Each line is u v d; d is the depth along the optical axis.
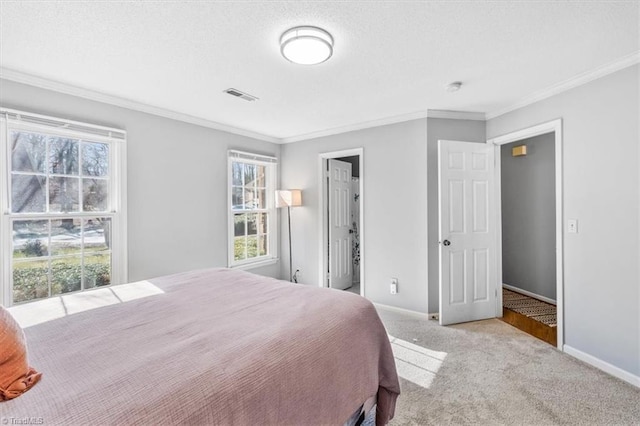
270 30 1.79
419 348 2.67
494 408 1.87
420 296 3.45
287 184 4.62
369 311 1.69
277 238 4.63
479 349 2.65
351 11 1.61
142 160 3.06
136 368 0.99
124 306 1.62
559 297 2.63
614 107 2.21
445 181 3.24
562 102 2.59
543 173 4.04
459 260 3.29
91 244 2.76
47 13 1.61
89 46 1.96
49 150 2.54
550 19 1.69
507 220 4.55
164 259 3.24
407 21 1.70
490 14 1.64
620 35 1.86
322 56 1.99
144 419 0.80
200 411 0.88
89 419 0.77
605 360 2.28
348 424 1.50
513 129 3.11
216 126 3.73
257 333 1.27
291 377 1.14
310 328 1.37
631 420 1.75
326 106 3.16
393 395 1.72
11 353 0.88
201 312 1.53
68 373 0.97
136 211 3.02
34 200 2.46
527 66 2.27
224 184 3.86
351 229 4.95
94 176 2.79
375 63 2.21
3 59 2.12
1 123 2.27
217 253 3.78
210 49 2.00
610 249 2.24
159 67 2.26
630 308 2.12
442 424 1.73
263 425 1.02
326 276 4.37
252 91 2.75
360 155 3.86
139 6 1.56
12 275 2.35
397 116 3.51
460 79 2.50
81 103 2.66
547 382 2.13
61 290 2.60
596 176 2.33
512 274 4.49
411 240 3.50
